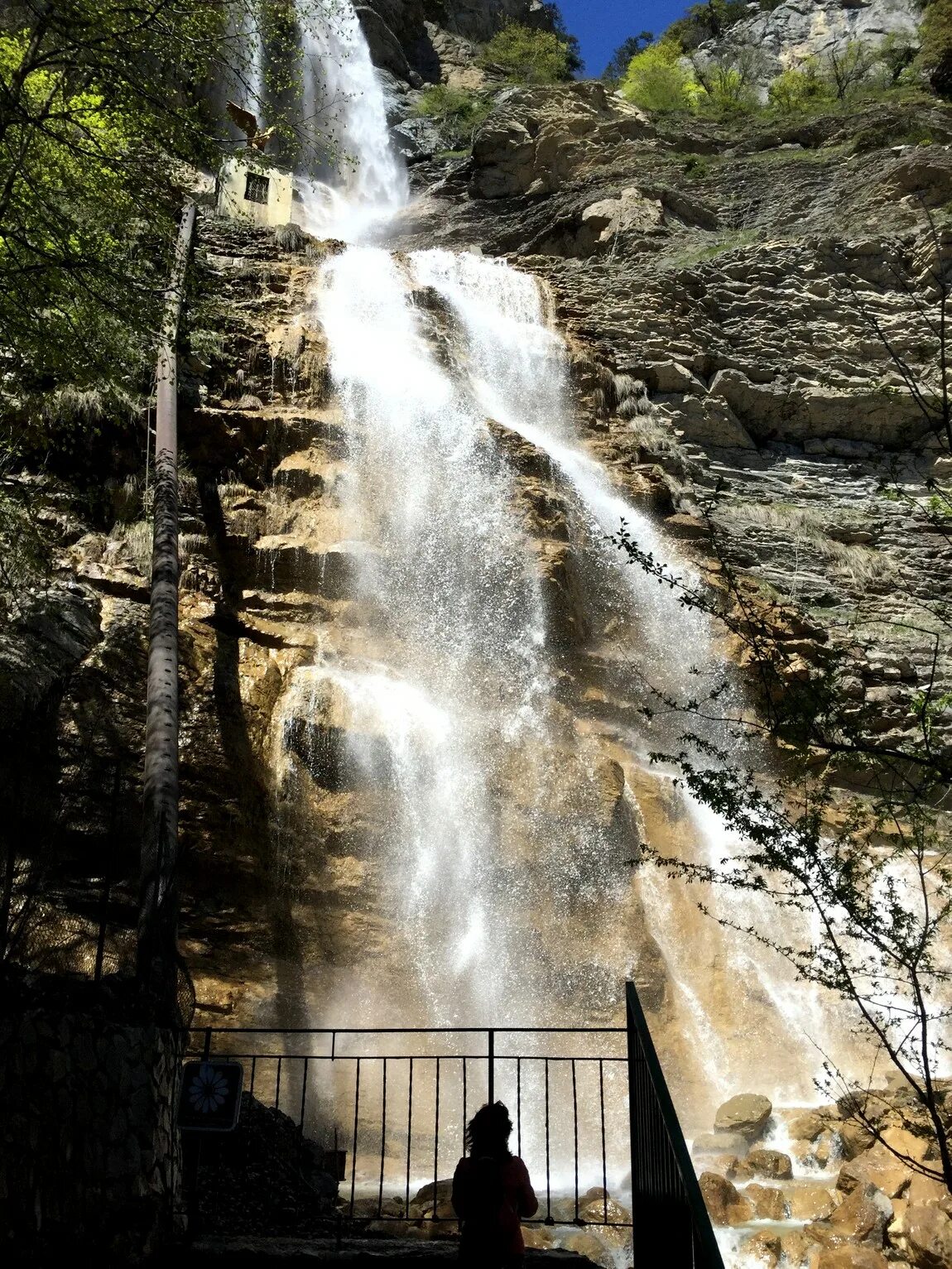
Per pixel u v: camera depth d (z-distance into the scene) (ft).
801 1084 48.42
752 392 94.58
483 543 66.13
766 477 91.30
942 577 85.46
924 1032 23.85
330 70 166.81
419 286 89.51
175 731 33.68
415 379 76.59
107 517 57.47
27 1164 17.43
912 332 96.84
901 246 104.06
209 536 60.59
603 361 91.40
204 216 90.63
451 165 162.61
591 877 53.31
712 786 27.07
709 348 96.37
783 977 52.80
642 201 119.65
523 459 71.05
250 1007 44.73
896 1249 28.32
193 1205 23.91
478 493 68.49
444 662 61.52
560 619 64.08
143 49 36.19
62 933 27.25
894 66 172.45
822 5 198.08
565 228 124.16
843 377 95.91
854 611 79.92
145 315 38.81
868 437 95.76
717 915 54.13
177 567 39.83
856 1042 50.47
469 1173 17.78
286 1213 26.68
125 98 37.06
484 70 198.90
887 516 89.20
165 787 31.63
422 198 150.82
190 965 44.57
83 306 38.04
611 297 98.48
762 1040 50.06
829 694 26.89
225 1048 42.96
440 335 83.61
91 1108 20.02
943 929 53.67
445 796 53.62
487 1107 18.66
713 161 134.92
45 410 55.52
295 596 60.49
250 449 65.92
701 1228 13.14
